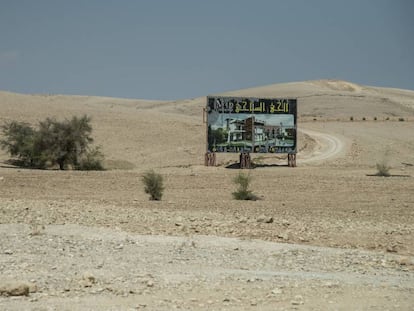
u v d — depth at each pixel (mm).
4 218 29391
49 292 15367
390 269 20203
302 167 94000
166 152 114625
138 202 46500
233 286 16641
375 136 140500
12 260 19391
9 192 55625
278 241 25797
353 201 52188
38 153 91312
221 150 86562
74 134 91250
